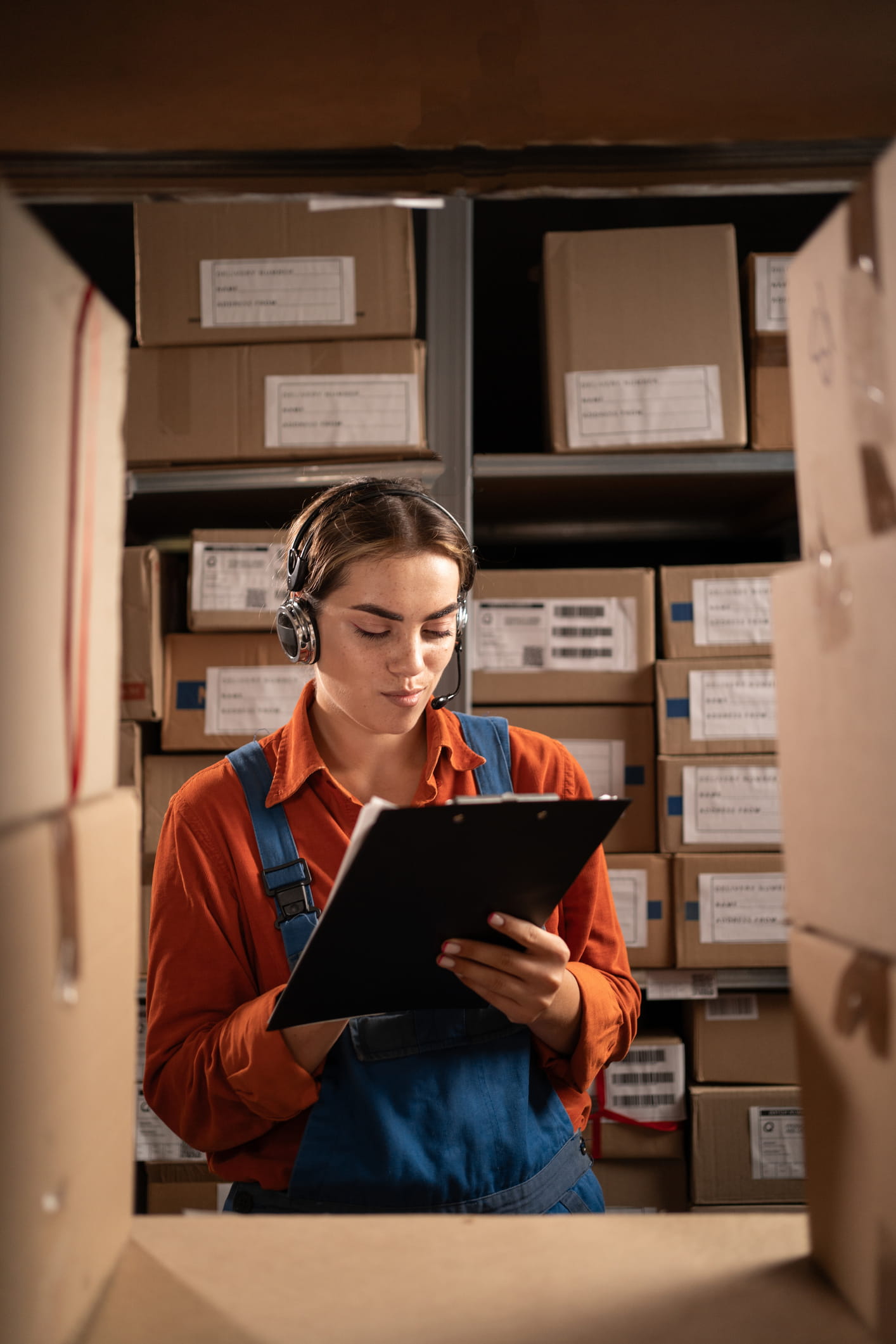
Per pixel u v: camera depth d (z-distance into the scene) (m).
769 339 1.76
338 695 1.09
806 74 0.52
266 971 1.06
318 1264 0.50
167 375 1.71
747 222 2.22
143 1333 0.44
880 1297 0.43
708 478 1.85
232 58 0.49
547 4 0.47
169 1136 1.74
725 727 1.76
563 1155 1.09
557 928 1.17
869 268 0.45
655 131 0.56
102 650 0.53
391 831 0.72
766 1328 0.44
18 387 0.41
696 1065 1.81
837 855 0.48
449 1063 1.03
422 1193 0.99
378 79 0.51
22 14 0.47
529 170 0.59
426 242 1.73
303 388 1.70
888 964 0.43
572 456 1.77
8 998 0.39
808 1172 0.51
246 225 1.70
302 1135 1.02
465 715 1.24
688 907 1.74
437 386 1.71
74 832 0.46
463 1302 0.46
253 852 1.09
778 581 0.55
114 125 0.54
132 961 0.54
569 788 1.23
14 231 0.41
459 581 1.11
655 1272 0.49
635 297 1.76
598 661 1.79
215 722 1.75
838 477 0.49
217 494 1.79
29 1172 0.40
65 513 0.47
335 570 1.05
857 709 0.45
